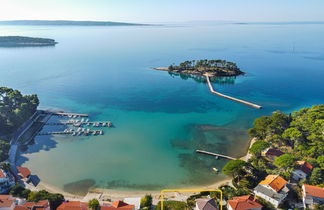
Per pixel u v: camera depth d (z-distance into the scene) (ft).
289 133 383.45
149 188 308.40
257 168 322.34
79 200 282.56
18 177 319.06
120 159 374.22
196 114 549.13
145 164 360.89
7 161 356.18
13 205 243.60
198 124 497.05
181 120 515.91
